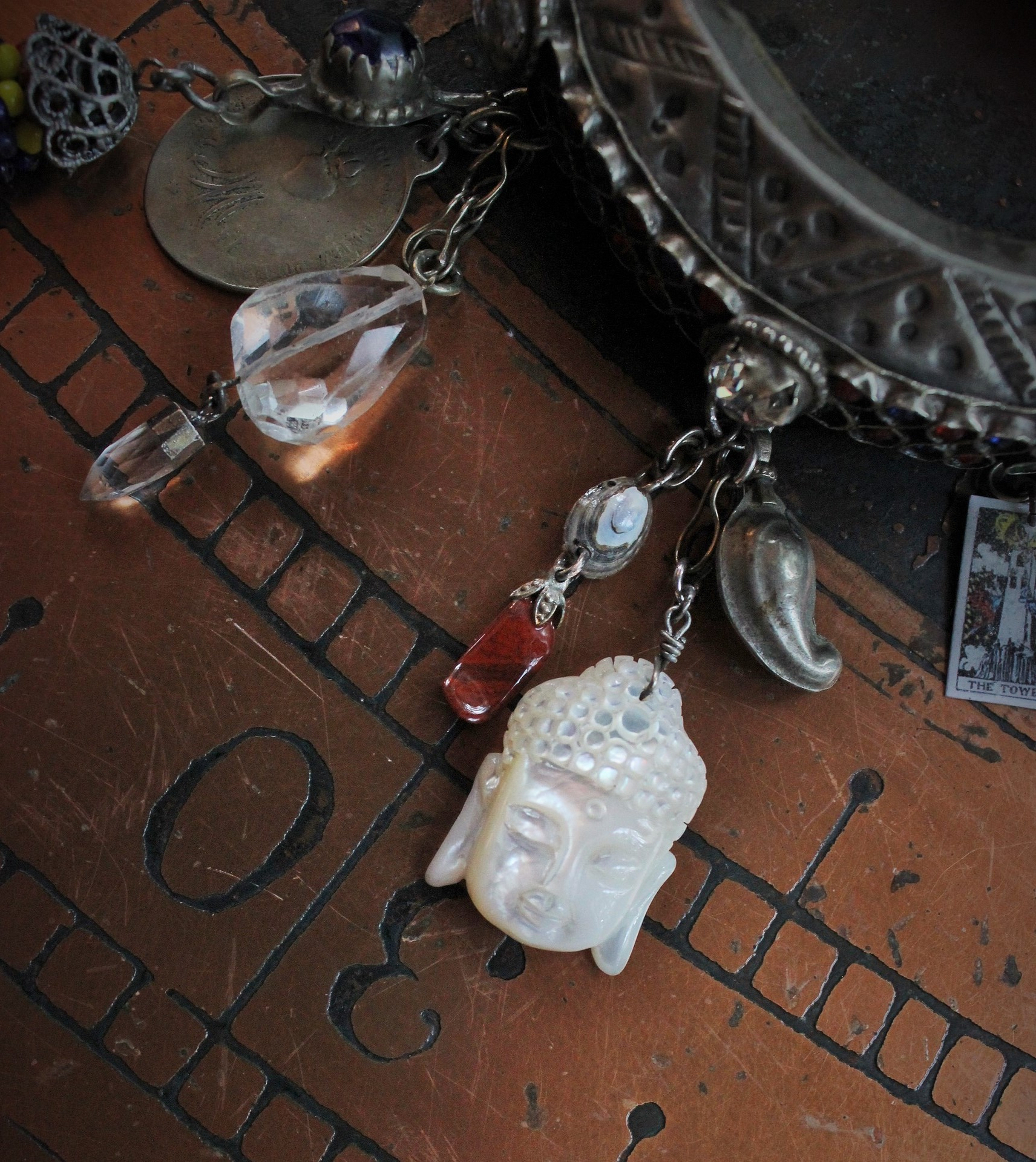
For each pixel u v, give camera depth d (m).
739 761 0.19
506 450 0.19
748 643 0.19
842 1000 0.19
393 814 0.18
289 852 0.18
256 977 0.18
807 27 0.18
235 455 0.18
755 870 0.19
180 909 0.18
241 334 0.18
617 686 0.18
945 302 0.17
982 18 0.18
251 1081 0.18
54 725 0.18
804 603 0.18
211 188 0.18
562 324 0.19
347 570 0.19
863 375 0.17
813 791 0.19
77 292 0.18
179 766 0.18
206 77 0.18
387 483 0.19
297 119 0.19
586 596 0.19
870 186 0.17
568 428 0.19
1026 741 0.20
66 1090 0.18
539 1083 0.18
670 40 0.16
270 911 0.18
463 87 0.19
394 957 0.18
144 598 0.18
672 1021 0.19
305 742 0.18
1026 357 0.17
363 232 0.19
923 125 0.18
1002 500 0.20
